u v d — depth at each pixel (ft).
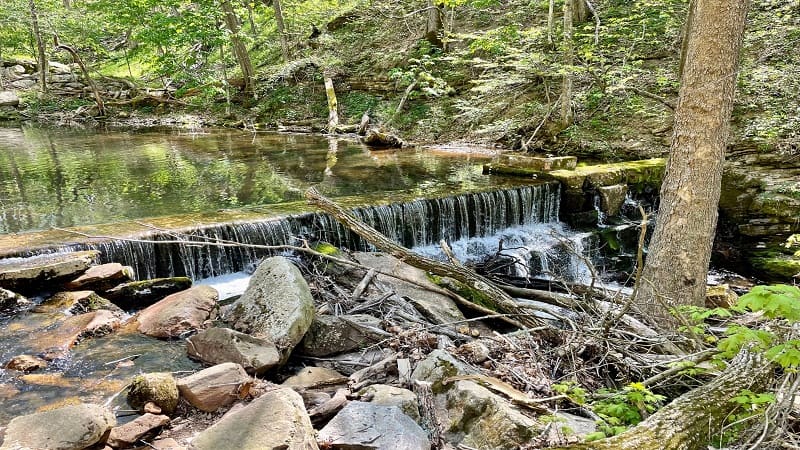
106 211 24.07
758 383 9.26
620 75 35.81
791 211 24.40
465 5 58.49
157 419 10.18
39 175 32.55
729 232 26.48
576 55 39.14
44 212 23.89
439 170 33.65
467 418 10.32
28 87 71.46
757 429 8.67
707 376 12.04
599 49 39.40
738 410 9.18
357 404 10.14
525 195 27.66
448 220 25.81
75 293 16.30
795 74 32.45
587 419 10.59
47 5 77.25
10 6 72.08
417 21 63.72
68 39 77.82
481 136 44.83
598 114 39.29
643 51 40.83
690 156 16.61
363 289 16.98
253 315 14.35
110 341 14.15
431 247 25.22
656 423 8.39
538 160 30.01
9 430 9.02
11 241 18.60
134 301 17.30
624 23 39.52
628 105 37.40
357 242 23.44
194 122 61.11
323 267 19.17
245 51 63.00
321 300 16.67
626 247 27.30
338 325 14.30
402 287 17.74
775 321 9.50
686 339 12.71
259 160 38.11
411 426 9.79
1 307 15.26
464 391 10.61
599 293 17.49
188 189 28.78
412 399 10.73
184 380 11.02
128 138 49.49
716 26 15.71
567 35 35.63
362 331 14.42
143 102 67.97
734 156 29.91
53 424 9.11
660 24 40.01
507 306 15.64
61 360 13.04
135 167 35.37
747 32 34.99
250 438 8.41
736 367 9.82
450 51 54.70
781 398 8.68
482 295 17.75
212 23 60.95
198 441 8.50
